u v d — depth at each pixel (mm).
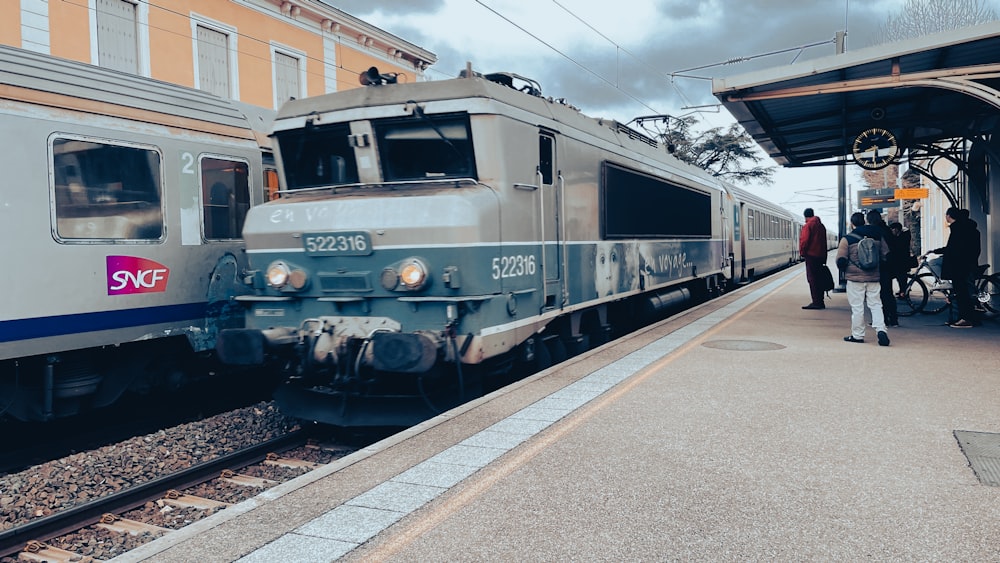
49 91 7160
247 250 7426
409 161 7258
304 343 6914
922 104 12047
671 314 15867
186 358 9367
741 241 22000
